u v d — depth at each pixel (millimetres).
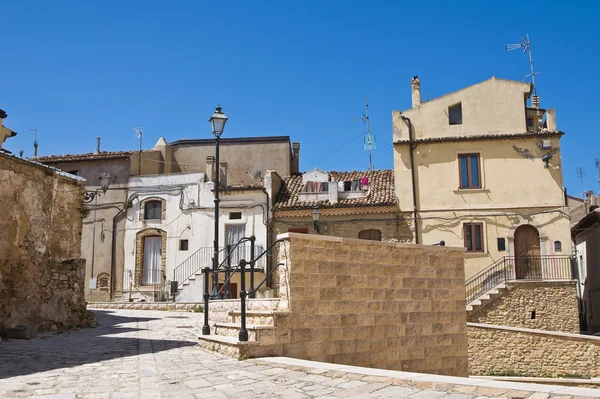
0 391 6906
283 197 30844
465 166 28375
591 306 33000
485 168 28016
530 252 27203
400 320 11297
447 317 12172
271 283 29219
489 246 27281
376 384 6816
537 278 26469
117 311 24625
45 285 15664
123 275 31516
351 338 10398
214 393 6762
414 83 30297
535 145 27844
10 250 14508
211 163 33094
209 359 9344
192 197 31484
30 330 13562
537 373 20891
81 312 16672
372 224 28406
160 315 21984
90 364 9055
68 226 18094
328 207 28734
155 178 32281
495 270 26859
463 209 27797
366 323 10688
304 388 6824
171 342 12344
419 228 27969
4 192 14422
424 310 11766
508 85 28656
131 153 32938
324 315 10086
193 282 29656
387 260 11297
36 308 15133
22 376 7957
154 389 7027
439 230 27797
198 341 11578
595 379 18938
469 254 27312
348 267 10586
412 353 11359
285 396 6480
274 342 9406
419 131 28969
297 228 29359
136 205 32188
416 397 6113
